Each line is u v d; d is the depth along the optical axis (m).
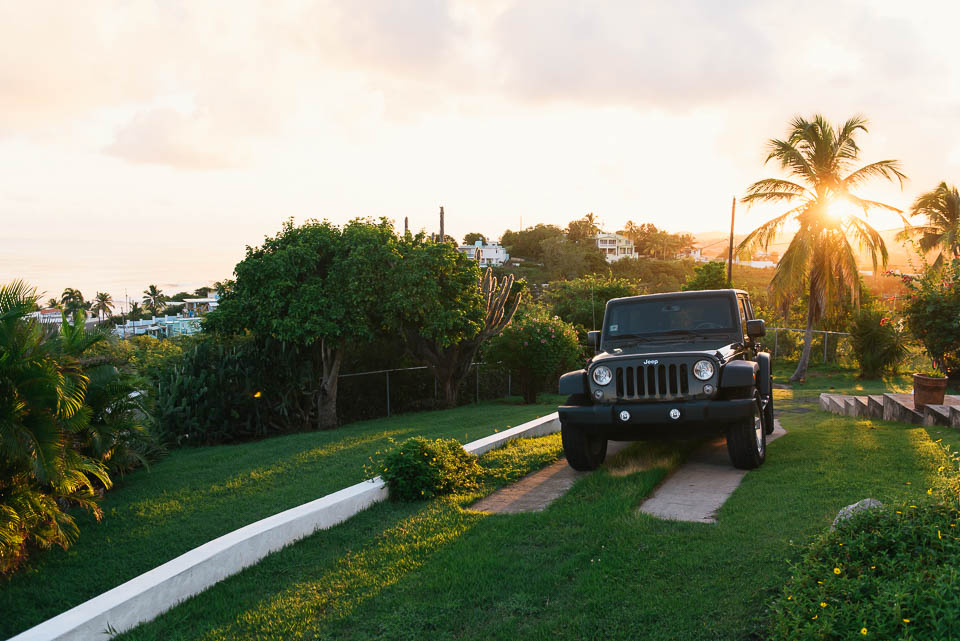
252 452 11.06
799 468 6.64
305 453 10.27
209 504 7.42
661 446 8.41
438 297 16.34
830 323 27.98
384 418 17.02
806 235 22.62
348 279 15.16
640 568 4.33
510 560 4.73
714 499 5.87
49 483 5.73
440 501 6.47
